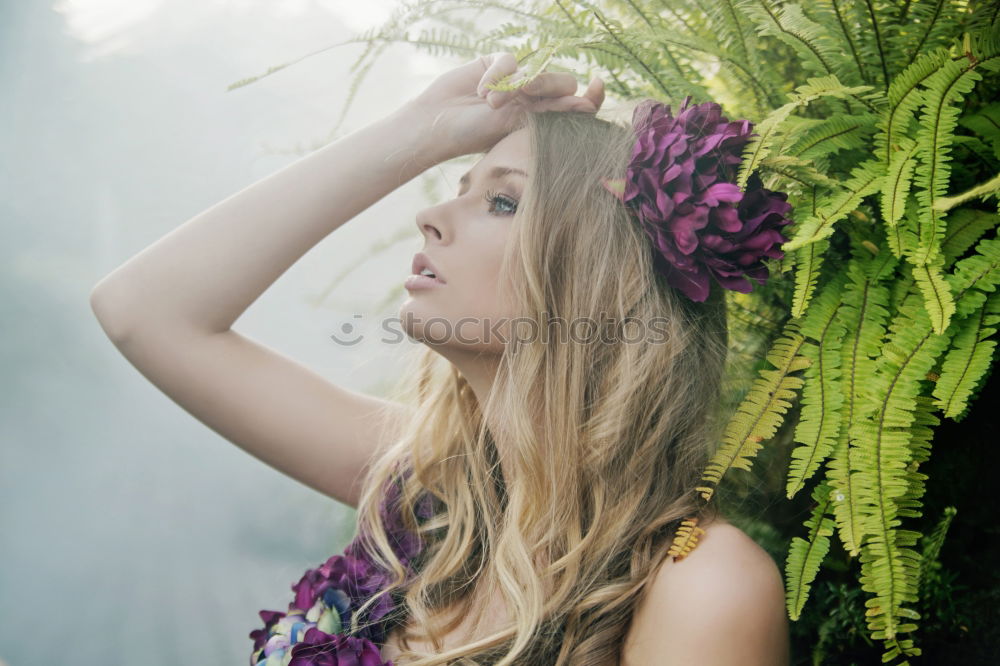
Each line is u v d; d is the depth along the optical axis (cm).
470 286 97
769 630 82
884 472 83
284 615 113
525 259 95
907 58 92
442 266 97
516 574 95
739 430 91
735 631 81
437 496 116
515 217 97
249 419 110
